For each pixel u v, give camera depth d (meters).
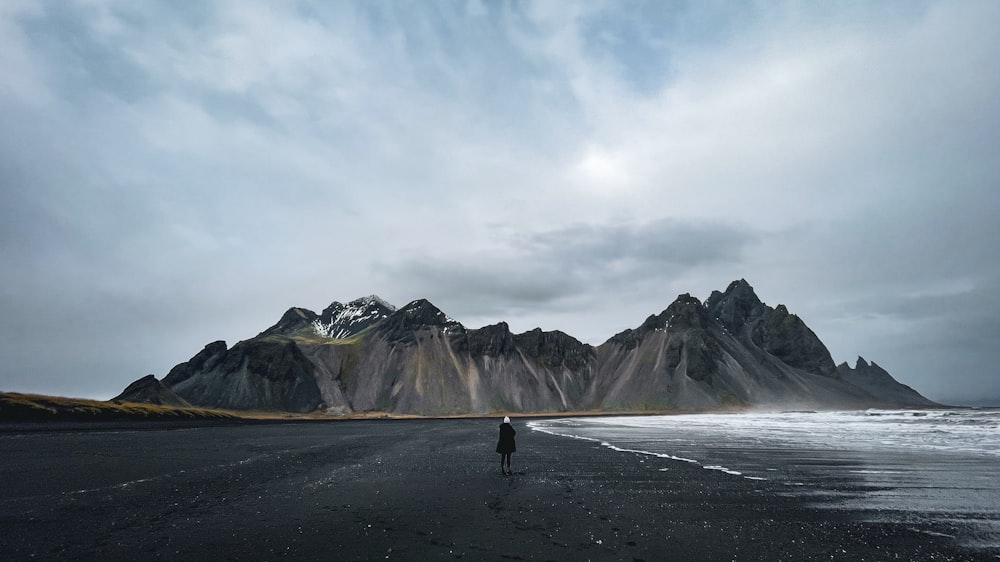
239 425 129.25
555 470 31.53
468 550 13.66
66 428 86.25
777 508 19.45
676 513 18.53
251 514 18.23
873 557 13.33
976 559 13.21
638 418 187.62
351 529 15.98
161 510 18.98
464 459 38.69
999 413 146.62
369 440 63.75
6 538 14.95
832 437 57.62
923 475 27.53
